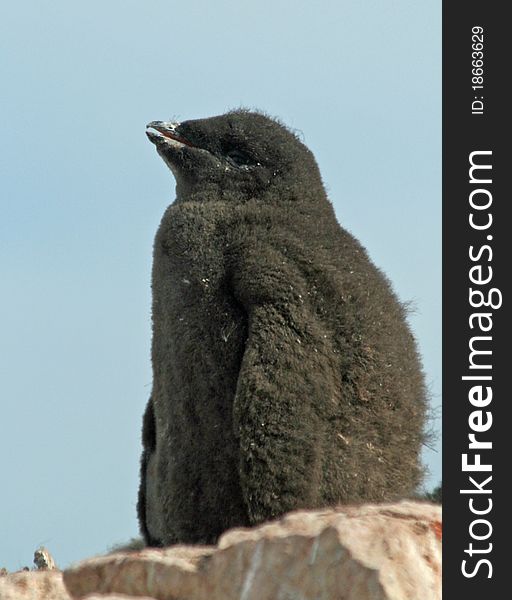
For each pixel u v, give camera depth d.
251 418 14.20
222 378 14.64
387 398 14.64
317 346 14.41
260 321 14.47
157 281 15.45
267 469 14.15
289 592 9.62
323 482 14.23
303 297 14.59
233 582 10.05
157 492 15.11
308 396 14.27
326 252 15.01
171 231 15.37
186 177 15.93
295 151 15.85
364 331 14.70
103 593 10.55
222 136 15.88
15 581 10.44
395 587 9.27
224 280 14.91
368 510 10.70
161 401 15.16
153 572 10.51
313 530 9.99
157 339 15.36
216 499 14.61
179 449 14.82
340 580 9.42
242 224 15.18
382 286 15.41
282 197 15.54
